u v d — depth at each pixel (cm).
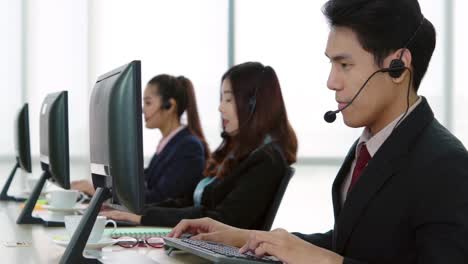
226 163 223
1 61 394
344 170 145
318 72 439
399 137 124
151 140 402
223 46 427
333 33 126
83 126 402
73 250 127
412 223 118
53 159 194
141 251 150
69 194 222
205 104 422
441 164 116
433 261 110
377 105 125
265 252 120
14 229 187
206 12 423
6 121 394
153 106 301
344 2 124
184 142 290
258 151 214
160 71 416
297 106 437
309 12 437
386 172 123
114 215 203
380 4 122
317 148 443
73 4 403
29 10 397
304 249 119
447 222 111
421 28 124
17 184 381
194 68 421
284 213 446
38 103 398
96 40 405
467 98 464
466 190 112
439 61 461
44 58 399
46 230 185
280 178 212
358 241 125
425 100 128
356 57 123
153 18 414
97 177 138
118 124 122
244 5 430
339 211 143
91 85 404
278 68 434
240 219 208
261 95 218
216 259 123
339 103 127
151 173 299
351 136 447
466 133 465
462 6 461
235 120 223
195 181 284
